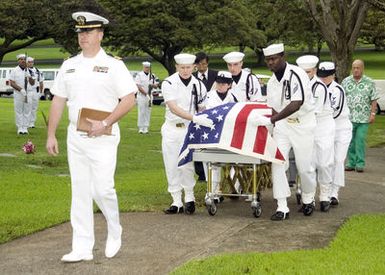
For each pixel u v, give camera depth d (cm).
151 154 1770
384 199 1180
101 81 751
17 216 993
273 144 977
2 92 5450
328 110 1073
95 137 750
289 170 1143
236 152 966
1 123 2594
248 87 1106
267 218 1003
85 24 750
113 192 767
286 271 709
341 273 702
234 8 5388
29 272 735
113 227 778
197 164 1103
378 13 3619
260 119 963
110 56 776
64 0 4300
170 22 5138
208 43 5453
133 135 2267
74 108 757
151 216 1007
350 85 1507
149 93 2338
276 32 6047
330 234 895
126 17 5216
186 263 746
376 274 700
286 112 953
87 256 773
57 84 771
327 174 1065
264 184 1103
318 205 1121
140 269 741
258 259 755
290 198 1180
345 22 2152
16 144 1883
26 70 2159
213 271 710
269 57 960
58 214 1009
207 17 5181
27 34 4609
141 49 5550
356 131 1509
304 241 856
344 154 1133
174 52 5566
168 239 865
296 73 958
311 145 998
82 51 771
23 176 1362
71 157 766
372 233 889
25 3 4288
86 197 774
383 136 2359
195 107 1020
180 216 1009
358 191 1255
